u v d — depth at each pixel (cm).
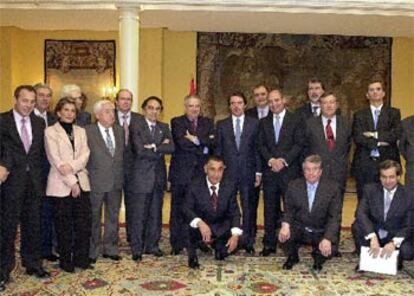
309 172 496
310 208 505
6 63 977
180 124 545
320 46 1019
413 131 533
